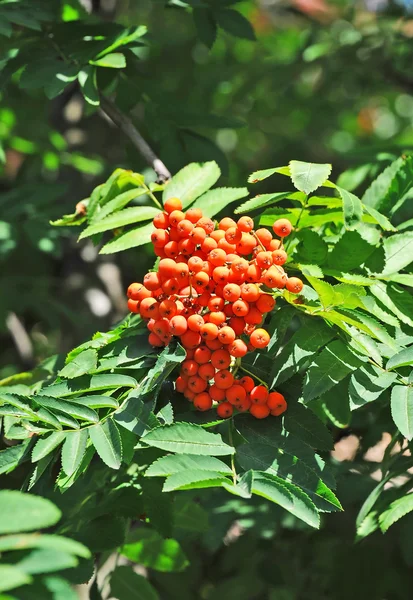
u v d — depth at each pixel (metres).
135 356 0.87
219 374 0.84
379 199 0.97
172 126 1.07
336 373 0.85
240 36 1.10
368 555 1.10
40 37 1.07
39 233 1.17
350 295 0.84
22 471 0.97
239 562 1.17
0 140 1.33
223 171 1.07
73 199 1.53
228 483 0.81
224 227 0.87
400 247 0.92
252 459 0.84
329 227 0.96
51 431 0.84
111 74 1.06
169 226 0.87
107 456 0.83
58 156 1.37
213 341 0.84
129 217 0.93
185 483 0.79
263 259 0.84
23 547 0.72
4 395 0.84
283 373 0.85
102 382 0.85
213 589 1.17
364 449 1.05
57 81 0.99
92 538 0.89
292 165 0.87
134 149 1.12
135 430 0.83
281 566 1.15
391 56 1.54
